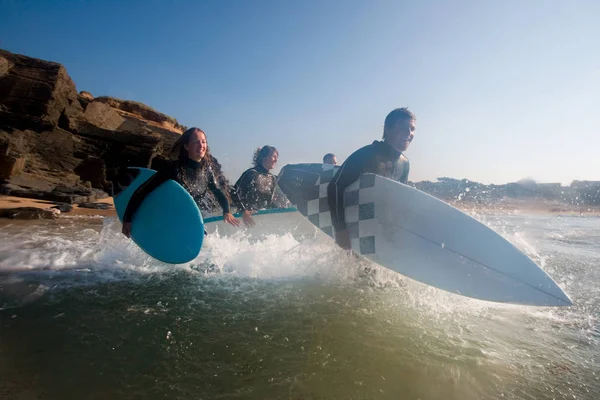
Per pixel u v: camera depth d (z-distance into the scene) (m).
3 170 12.64
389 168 3.10
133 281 2.41
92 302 1.92
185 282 2.45
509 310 2.18
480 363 1.43
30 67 17.11
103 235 3.59
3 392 1.09
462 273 2.38
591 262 3.75
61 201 10.29
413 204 2.66
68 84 18.47
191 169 3.31
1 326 1.56
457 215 2.53
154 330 1.59
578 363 1.46
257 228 3.76
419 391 1.22
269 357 1.40
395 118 2.98
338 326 1.74
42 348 1.38
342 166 2.98
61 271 2.58
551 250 4.66
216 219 3.62
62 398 1.09
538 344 1.65
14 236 4.12
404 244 2.63
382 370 1.34
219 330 1.63
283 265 2.96
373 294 2.33
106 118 23.53
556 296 2.08
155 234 2.81
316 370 1.32
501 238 2.36
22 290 2.08
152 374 1.24
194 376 1.24
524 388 1.27
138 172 3.21
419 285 2.62
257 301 2.08
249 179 4.48
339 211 2.89
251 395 1.15
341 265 2.92
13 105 16.06
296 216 3.80
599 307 2.26
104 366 1.28
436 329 1.78
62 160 16.95
